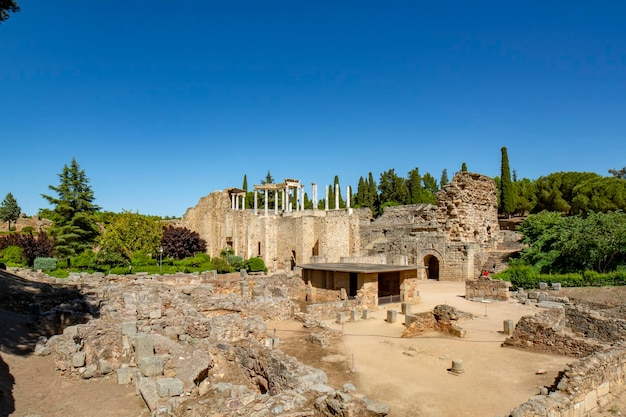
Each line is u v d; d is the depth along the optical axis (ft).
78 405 47.16
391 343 84.69
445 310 92.84
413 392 58.54
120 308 88.43
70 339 59.67
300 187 301.22
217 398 44.11
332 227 222.89
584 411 47.32
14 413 44.29
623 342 60.64
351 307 118.83
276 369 52.29
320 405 42.39
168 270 189.88
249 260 214.28
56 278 148.05
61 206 207.10
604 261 144.25
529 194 320.50
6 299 105.81
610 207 231.71
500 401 54.90
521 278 152.05
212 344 66.18
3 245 217.36
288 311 106.83
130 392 51.01
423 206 294.25
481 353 76.79
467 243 189.26
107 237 207.62
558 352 75.00
